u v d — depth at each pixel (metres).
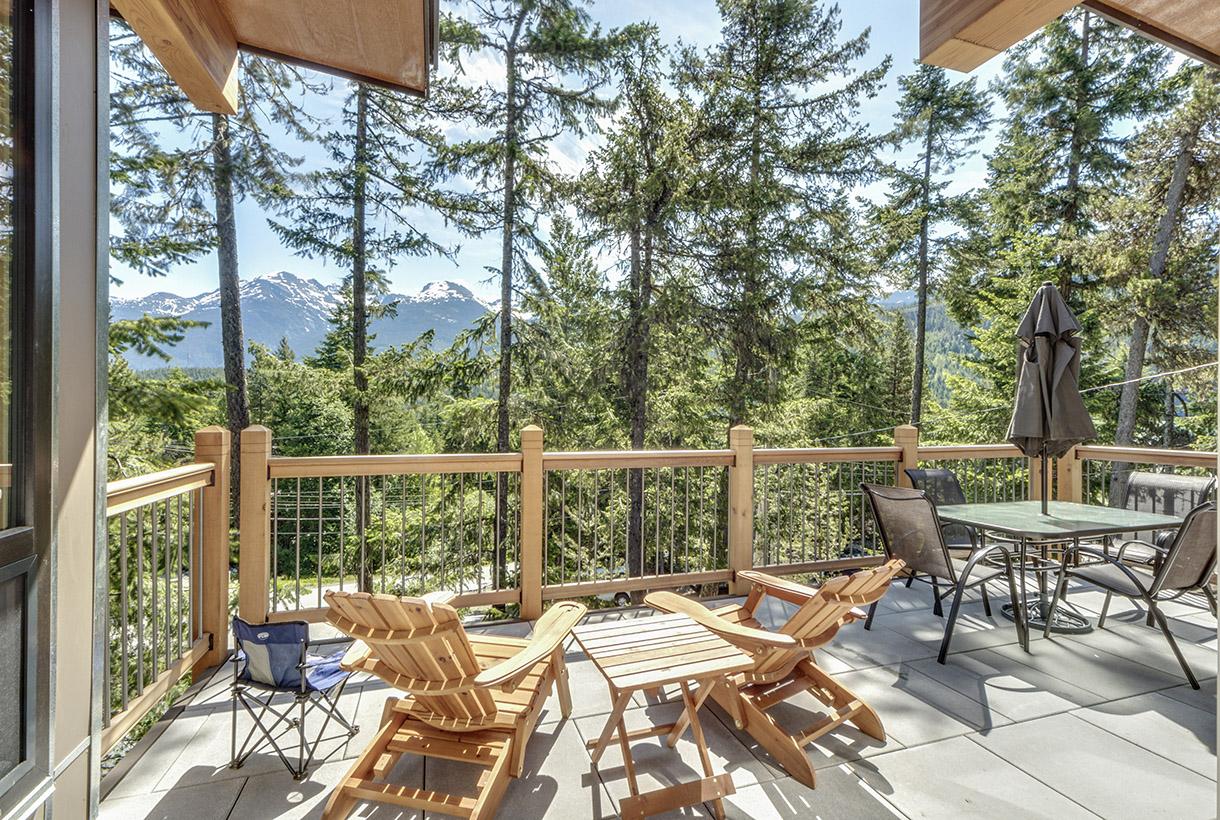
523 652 2.05
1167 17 1.87
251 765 2.21
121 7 1.79
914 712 2.56
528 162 10.55
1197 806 1.96
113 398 7.57
